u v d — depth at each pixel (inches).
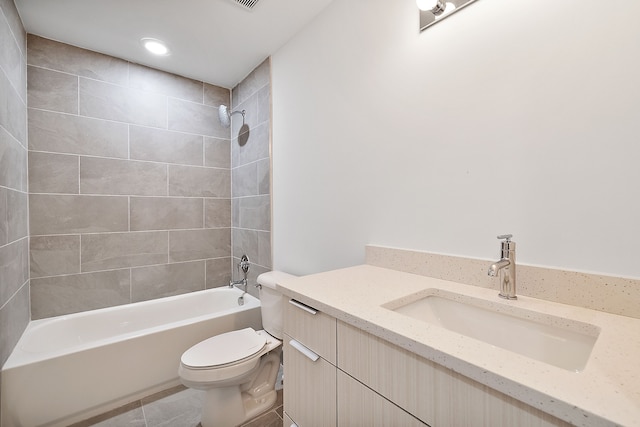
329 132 63.2
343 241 60.5
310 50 68.3
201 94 99.2
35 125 72.5
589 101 30.5
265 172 85.9
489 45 38.0
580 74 31.1
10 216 57.0
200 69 91.5
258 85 88.7
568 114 31.9
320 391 33.5
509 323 31.6
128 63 85.7
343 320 29.7
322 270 65.8
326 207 64.4
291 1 62.0
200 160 99.0
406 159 48.3
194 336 72.4
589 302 30.0
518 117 35.5
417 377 23.6
